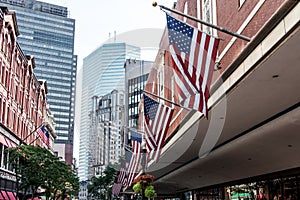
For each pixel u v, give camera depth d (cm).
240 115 1490
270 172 2248
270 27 850
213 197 3522
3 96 3619
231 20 1433
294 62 925
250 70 999
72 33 17250
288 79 1059
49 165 3462
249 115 1488
